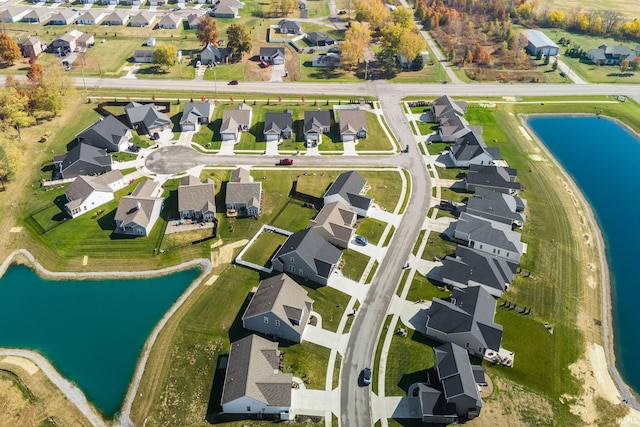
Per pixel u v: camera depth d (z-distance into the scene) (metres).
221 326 86.88
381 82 180.12
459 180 127.38
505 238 102.00
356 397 76.25
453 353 77.50
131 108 146.12
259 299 86.69
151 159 131.88
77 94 161.88
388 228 110.31
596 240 110.75
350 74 185.50
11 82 147.50
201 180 124.19
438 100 157.75
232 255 102.62
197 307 90.69
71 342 84.88
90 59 188.38
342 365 80.88
